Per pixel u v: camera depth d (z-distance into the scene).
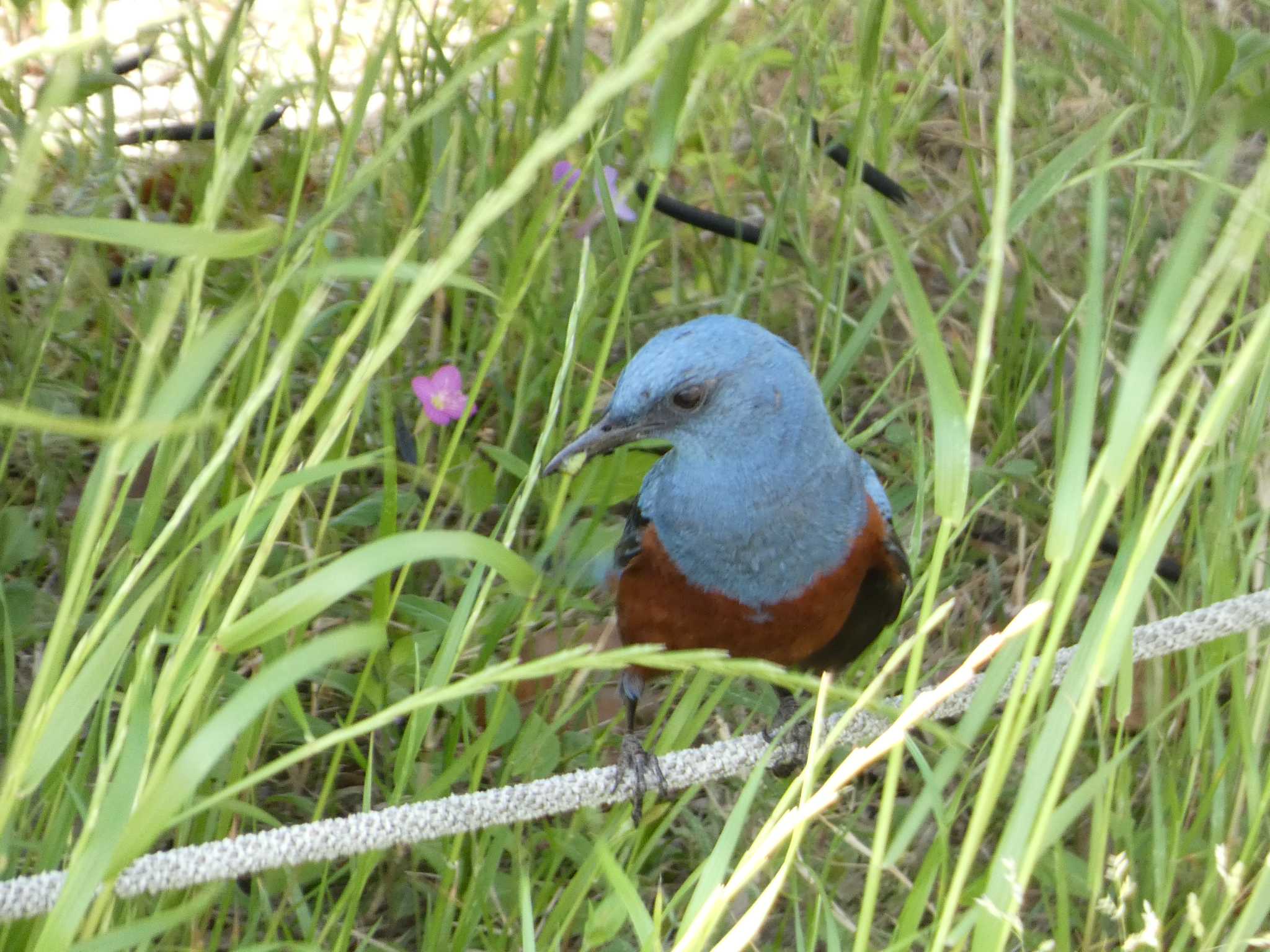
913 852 4.09
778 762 4.15
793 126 5.73
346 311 5.13
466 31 6.62
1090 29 4.62
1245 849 3.17
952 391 2.43
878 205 2.62
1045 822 2.44
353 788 4.21
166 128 5.91
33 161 1.85
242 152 2.64
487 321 5.54
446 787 3.40
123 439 2.43
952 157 6.77
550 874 3.62
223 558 2.57
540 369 5.12
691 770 3.28
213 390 2.78
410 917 3.95
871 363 5.95
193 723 3.28
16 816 3.29
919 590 4.39
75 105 5.25
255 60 5.79
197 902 2.61
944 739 2.57
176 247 2.05
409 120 2.87
